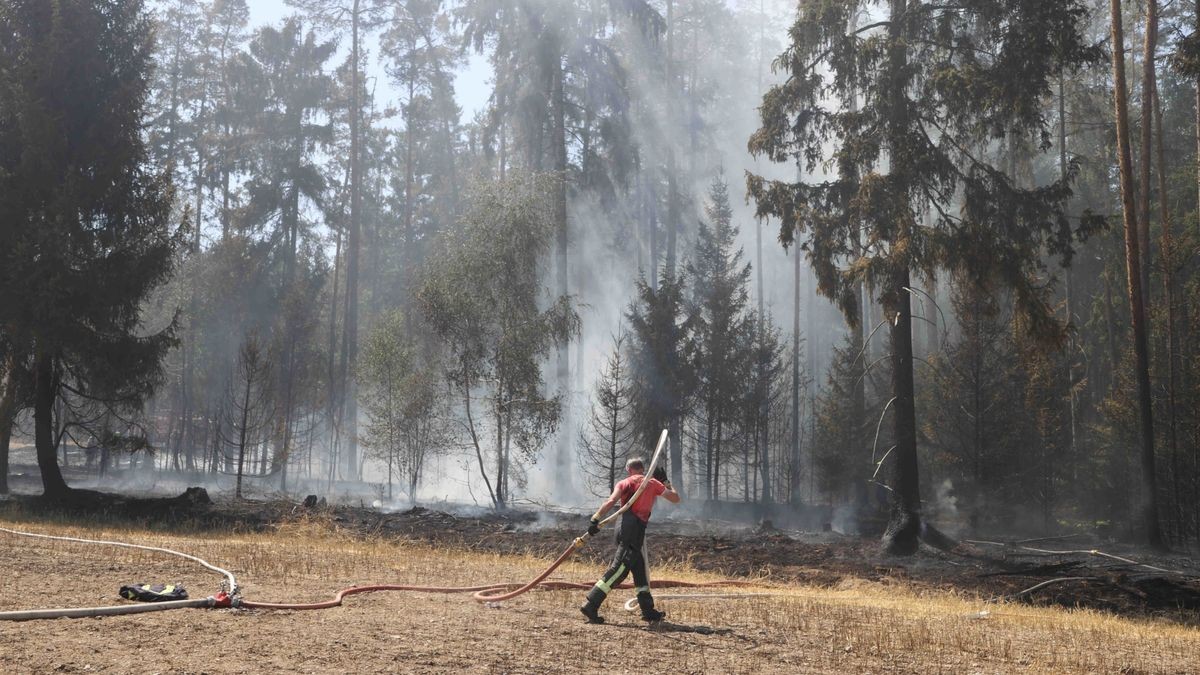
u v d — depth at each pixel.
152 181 29.11
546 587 11.34
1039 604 15.71
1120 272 40.78
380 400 36.50
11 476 41.78
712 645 7.92
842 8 22.53
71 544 14.22
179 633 7.09
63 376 29.05
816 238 22.44
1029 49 21.00
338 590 10.16
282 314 49.59
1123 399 31.05
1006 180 22.22
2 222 25.95
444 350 34.53
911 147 21.62
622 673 6.58
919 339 49.00
